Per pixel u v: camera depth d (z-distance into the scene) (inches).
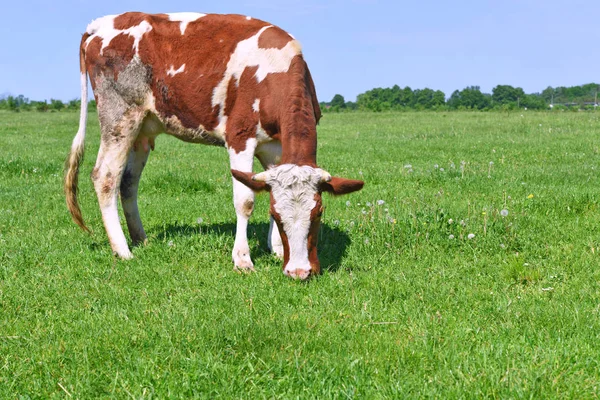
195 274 205.2
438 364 134.7
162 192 358.6
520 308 165.6
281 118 203.2
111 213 236.8
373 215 254.1
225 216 291.1
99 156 240.2
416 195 312.0
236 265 214.1
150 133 247.9
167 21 232.2
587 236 232.4
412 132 770.8
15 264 218.2
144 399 124.2
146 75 231.5
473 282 192.2
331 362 136.7
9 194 343.0
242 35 221.3
